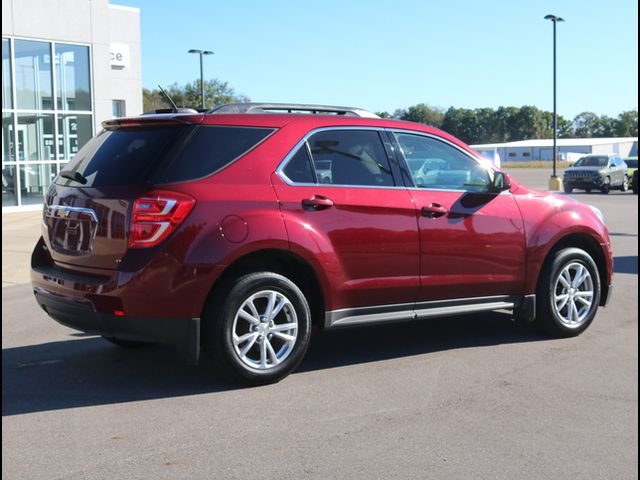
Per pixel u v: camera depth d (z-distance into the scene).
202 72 39.78
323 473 3.80
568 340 6.57
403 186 5.79
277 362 5.22
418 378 5.43
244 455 4.03
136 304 4.77
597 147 99.62
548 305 6.46
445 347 6.33
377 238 5.56
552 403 4.89
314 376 5.48
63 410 4.76
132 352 6.22
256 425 4.48
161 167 4.93
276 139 5.33
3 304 8.38
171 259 4.79
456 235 5.94
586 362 5.86
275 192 5.20
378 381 5.36
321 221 5.34
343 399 4.96
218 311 4.96
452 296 6.02
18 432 4.37
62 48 20.61
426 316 5.90
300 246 5.20
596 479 3.76
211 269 4.86
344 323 5.52
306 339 5.31
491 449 4.12
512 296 6.36
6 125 19.22
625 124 139.38
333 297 5.42
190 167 4.99
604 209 23.17
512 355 6.07
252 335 5.11
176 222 4.82
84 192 5.14
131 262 4.77
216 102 63.69
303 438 4.27
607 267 6.92
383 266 5.61
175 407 4.80
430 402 4.90
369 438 4.27
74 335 6.86
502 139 124.31
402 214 5.69
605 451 4.11
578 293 6.66
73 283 5.02
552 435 4.34
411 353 6.14
